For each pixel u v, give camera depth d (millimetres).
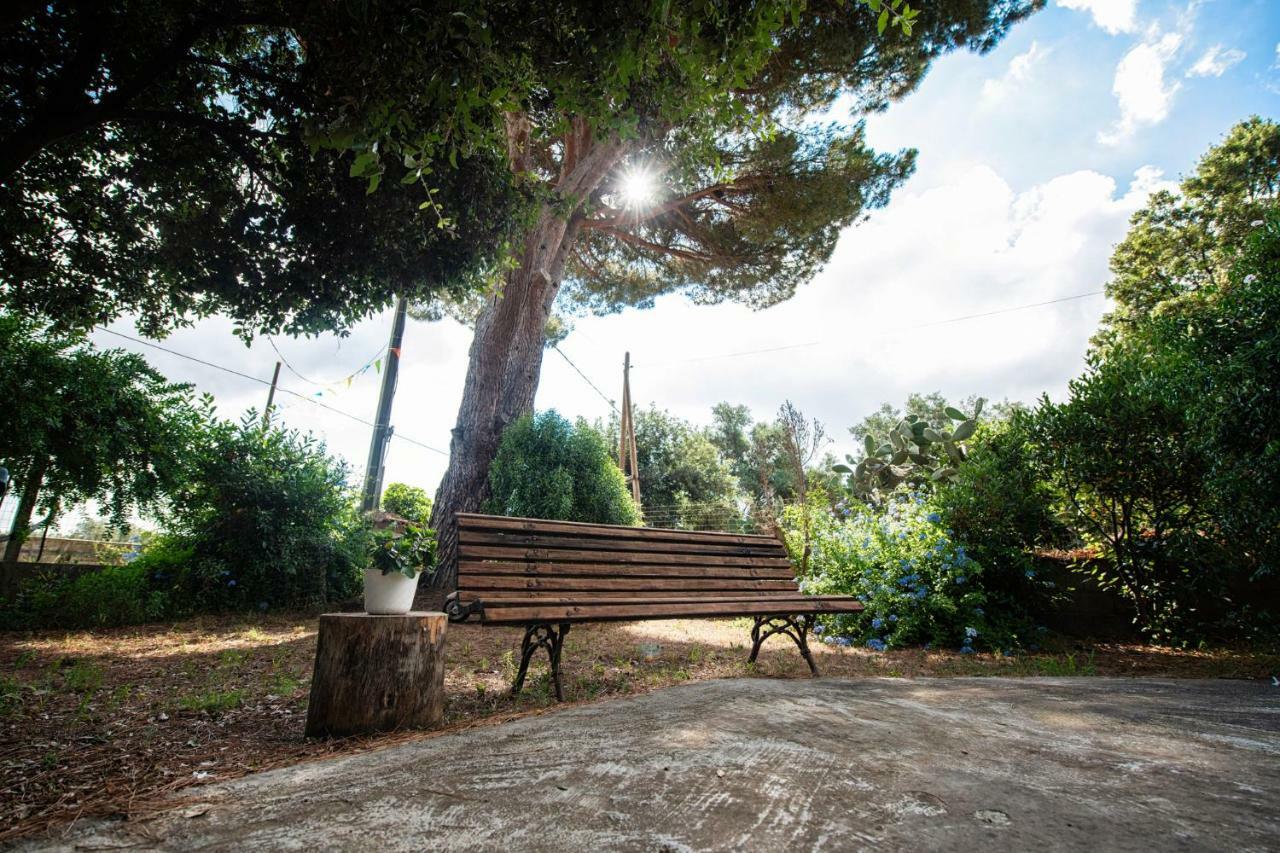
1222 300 4805
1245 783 1844
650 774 1861
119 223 4875
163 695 3355
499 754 2115
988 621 6000
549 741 2277
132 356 7230
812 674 4090
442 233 4844
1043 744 2252
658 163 6875
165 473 7180
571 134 10836
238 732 2637
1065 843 1396
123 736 2557
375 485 10656
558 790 1736
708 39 2908
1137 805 1639
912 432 10078
